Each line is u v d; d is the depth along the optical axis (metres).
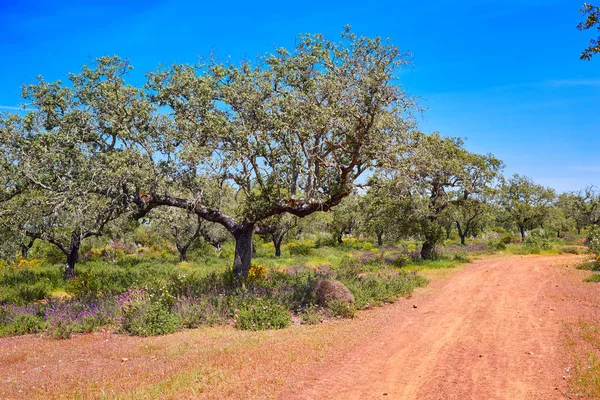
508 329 9.78
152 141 13.48
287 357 7.72
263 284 14.48
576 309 11.48
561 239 51.94
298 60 14.56
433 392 6.08
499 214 51.41
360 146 13.26
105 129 13.73
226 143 13.91
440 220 28.92
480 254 35.50
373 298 13.71
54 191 12.91
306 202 14.65
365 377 6.75
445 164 23.81
